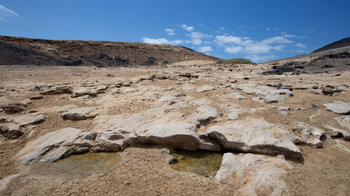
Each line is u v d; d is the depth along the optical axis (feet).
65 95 28.99
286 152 13.98
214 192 11.30
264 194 10.77
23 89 30.55
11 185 12.12
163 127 17.46
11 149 16.12
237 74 49.14
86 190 11.66
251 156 14.01
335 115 19.72
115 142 16.76
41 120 20.33
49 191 11.67
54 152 15.49
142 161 14.51
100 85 33.27
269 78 39.60
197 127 17.98
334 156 14.26
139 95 27.86
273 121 18.17
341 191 11.09
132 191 11.49
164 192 11.37
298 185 11.43
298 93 27.14
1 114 21.16
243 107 22.00
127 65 88.17
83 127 19.34
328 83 32.55
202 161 15.05
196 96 26.73
